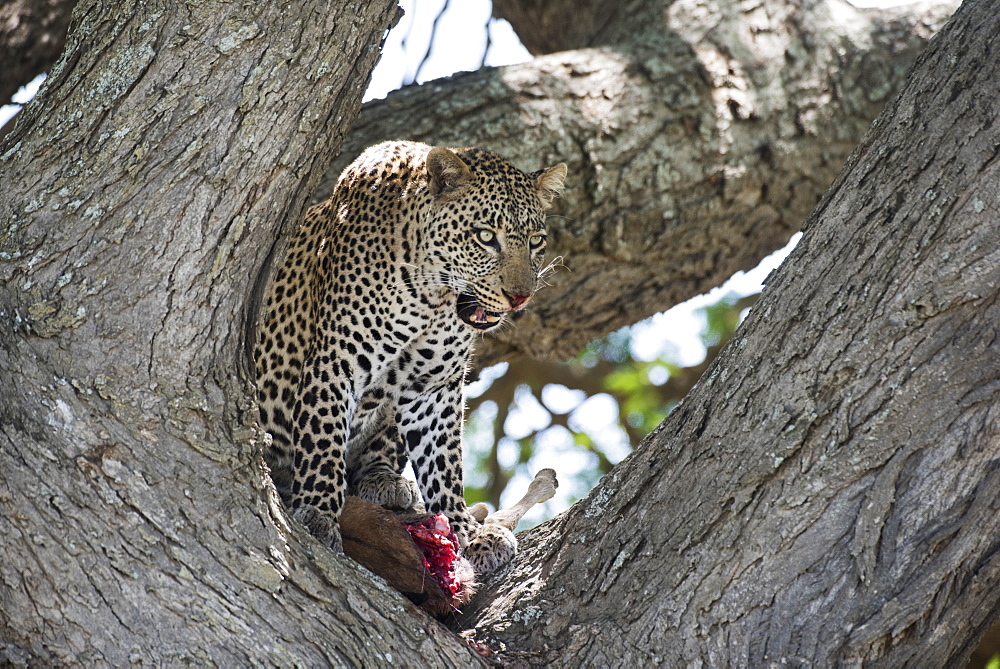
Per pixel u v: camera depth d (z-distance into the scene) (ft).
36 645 20.77
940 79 22.40
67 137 21.45
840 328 21.98
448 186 32.22
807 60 46.57
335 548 27.09
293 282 33.27
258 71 21.21
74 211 21.12
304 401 31.30
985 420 21.09
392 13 22.04
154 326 21.09
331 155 22.49
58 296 20.94
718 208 44.96
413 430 34.55
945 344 21.18
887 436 21.50
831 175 47.11
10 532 20.48
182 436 21.26
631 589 23.53
